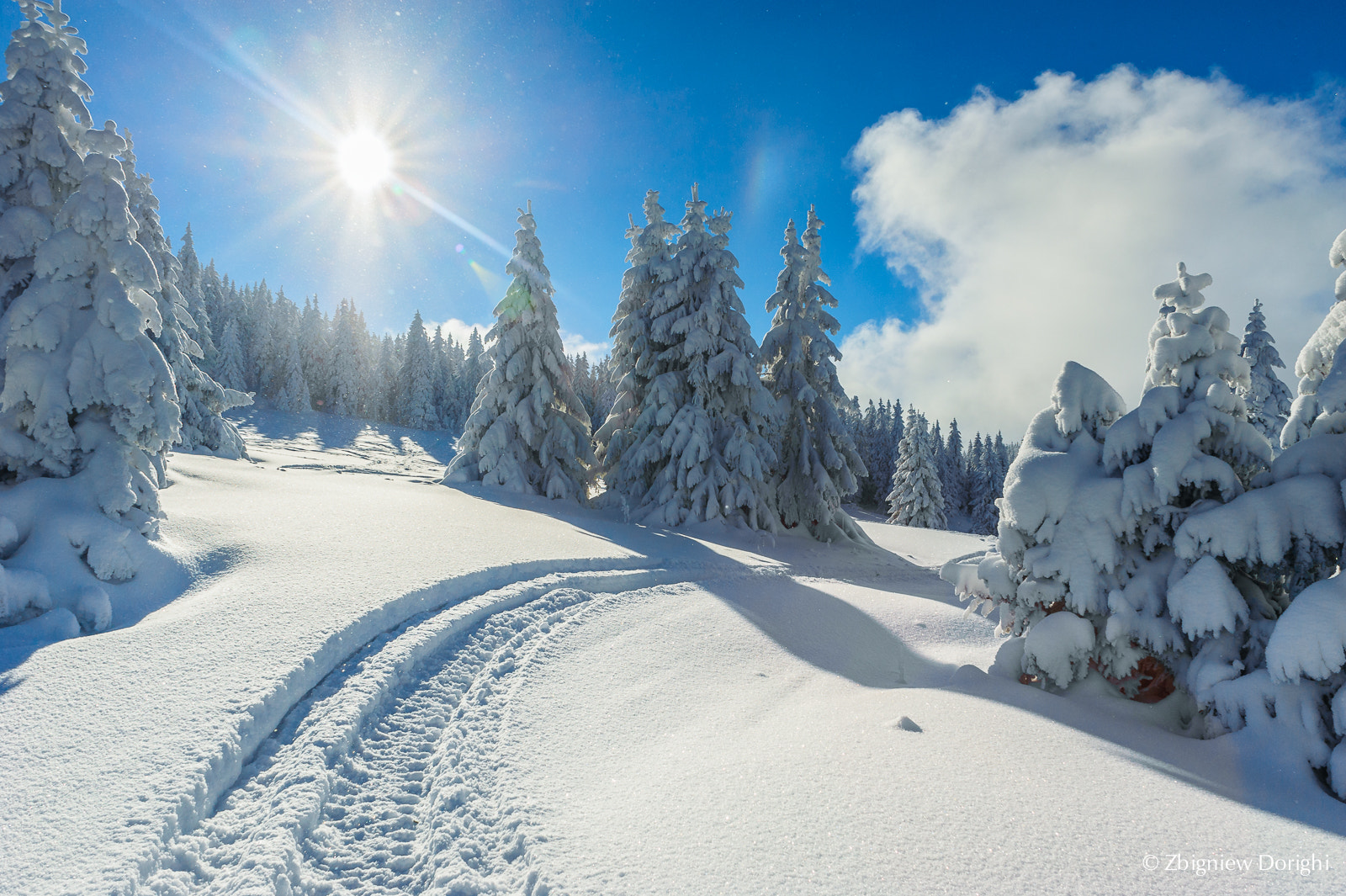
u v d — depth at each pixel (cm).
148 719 426
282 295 7512
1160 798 383
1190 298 646
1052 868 307
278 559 790
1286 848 330
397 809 403
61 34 996
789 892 293
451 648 633
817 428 2225
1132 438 627
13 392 788
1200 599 527
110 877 297
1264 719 458
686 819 363
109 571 688
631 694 590
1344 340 568
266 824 362
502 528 1220
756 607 954
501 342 2053
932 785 394
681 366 2105
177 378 2325
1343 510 495
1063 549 623
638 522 1839
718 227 2073
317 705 489
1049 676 598
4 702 439
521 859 339
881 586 1414
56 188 980
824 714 544
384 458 4738
